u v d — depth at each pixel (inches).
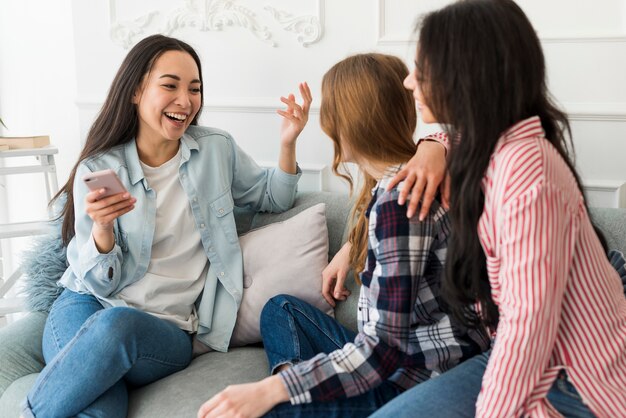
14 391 59.7
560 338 39.0
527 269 35.9
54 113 104.0
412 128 52.7
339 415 46.1
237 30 84.0
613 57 70.5
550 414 38.1
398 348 44.1
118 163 67.1
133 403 57.0
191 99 68.6
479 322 45.0
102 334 53.8
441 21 39.5
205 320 67.5
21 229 85.7
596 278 38.5
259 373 60.6
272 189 75.2
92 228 62.6
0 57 106.0
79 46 90.0
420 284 45.7
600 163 72.6
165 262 67.3
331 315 68.2
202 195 70.2
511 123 38.8
